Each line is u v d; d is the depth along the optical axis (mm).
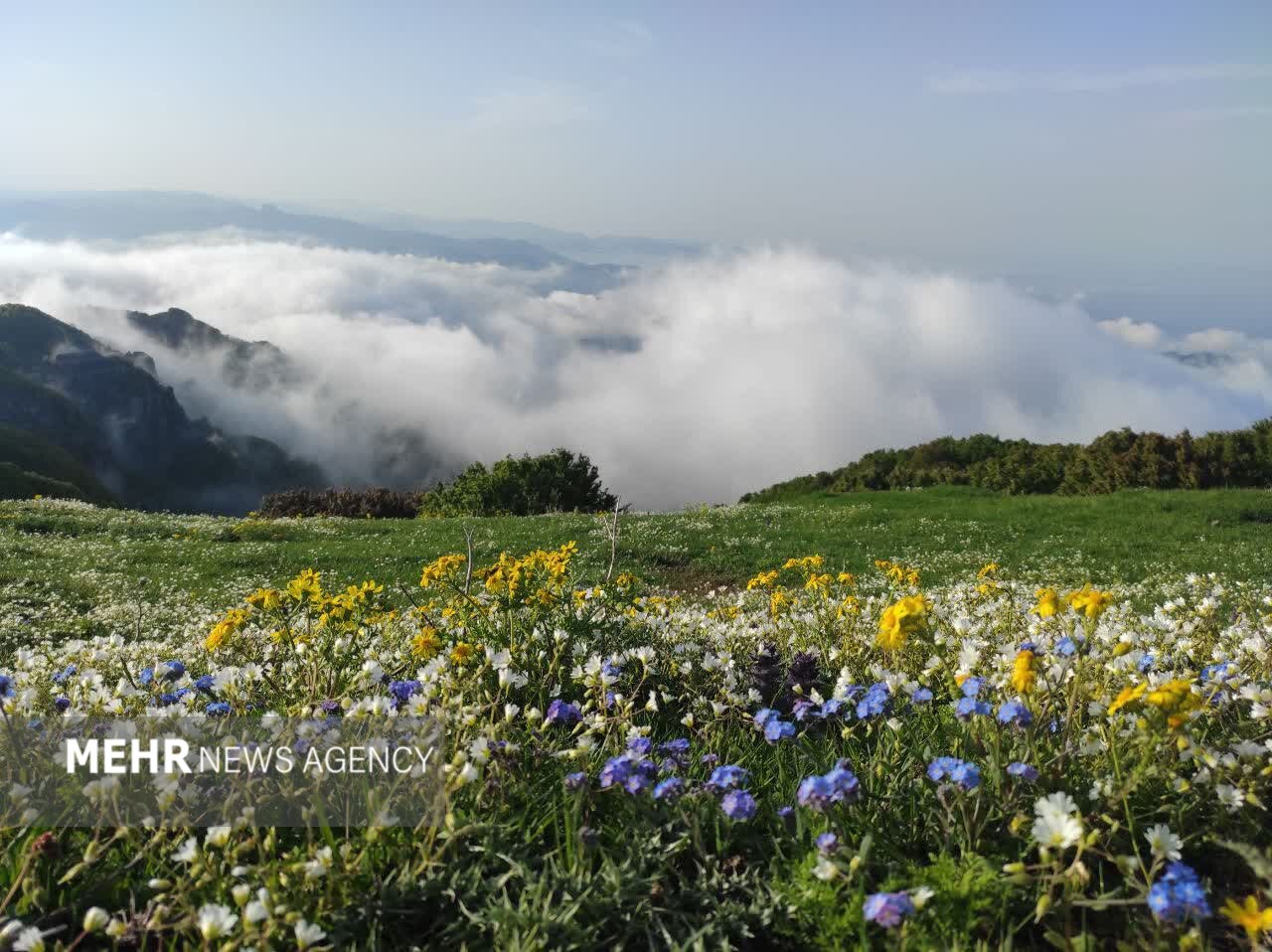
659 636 6234
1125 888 3080
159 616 14820
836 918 2883
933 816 3479
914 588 7457
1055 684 4051
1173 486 37031
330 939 2840
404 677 4996
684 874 3355
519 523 30281
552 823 3588
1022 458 45531
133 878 3209
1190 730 3742
